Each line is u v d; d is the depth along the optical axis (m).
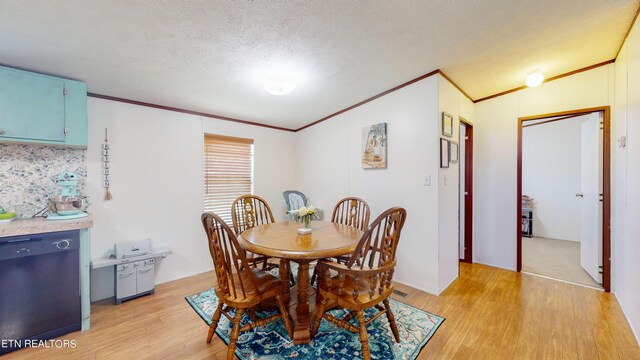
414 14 1.64
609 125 2.54
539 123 4.71
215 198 3.46
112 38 1.73
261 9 1.51
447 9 1.61
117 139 2.67
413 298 2.46
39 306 1.80
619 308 2.23
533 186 5.28
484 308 2.26
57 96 2.08
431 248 2.57
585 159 3.09
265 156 4.01
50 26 1.57
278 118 3.74
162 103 2.92
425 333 1.89
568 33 1.96
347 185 3.45
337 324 1.71
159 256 2.68
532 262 3.54
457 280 2.90
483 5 1.59
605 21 1.83
